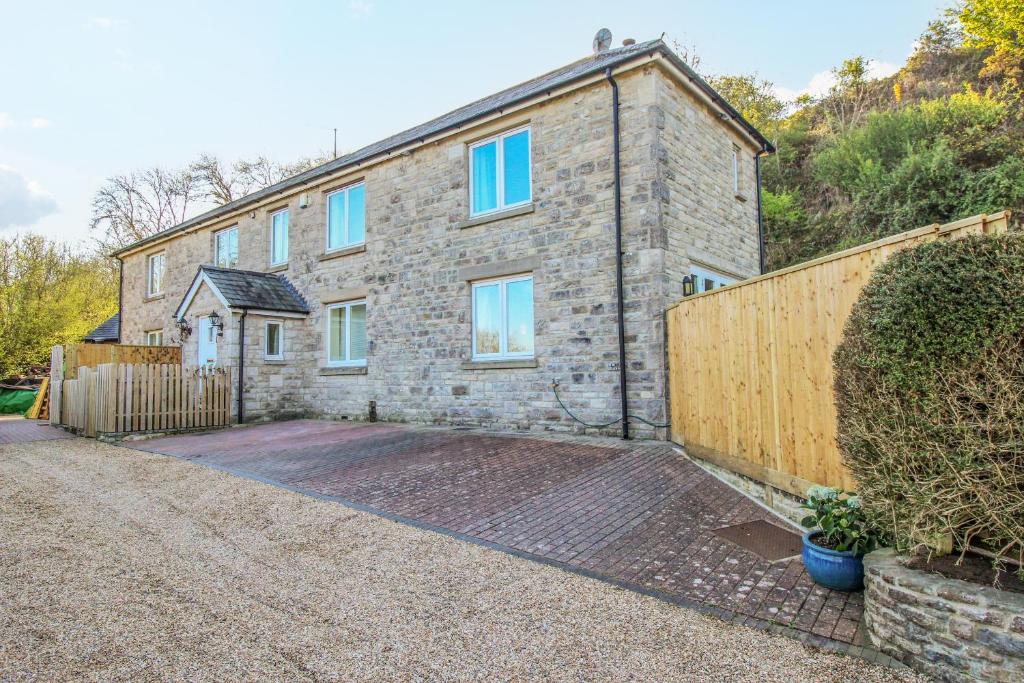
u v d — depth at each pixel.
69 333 22.19
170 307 19.52
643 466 6.93
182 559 4.54
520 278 10.45
